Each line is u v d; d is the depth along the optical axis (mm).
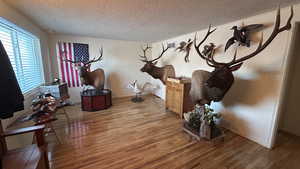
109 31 3355
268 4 1716
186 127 2445
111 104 4090
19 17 2098
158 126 2760
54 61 3816
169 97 3527
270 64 1946
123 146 2080
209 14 2117
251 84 2191
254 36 2105
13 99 1304
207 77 2008
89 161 1748
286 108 2525
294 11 1710
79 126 2730
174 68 4066
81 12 2107
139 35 3785
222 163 1740
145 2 1735
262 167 1675
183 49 3619
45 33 3447
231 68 1773
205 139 2248
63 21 2564
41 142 1411
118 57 4680
